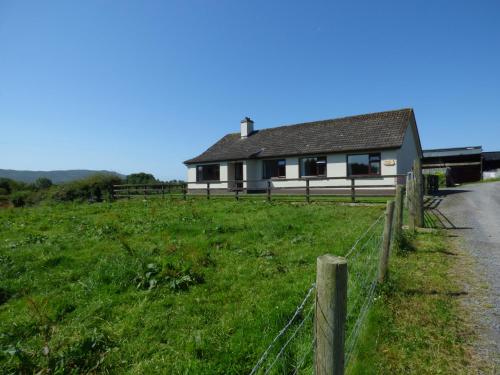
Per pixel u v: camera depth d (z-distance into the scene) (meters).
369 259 5.69
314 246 7.10
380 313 4.03
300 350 3.22
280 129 27.67
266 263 6.02
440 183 27.56
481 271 5.55
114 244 7.83
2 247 8.07
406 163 21.73
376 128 21.48
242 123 29.47
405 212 11.52
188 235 8.71
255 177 25.44
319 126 25.16
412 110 22.05
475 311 4.15
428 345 3.45
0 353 3.37
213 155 28.16
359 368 3.05
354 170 20.72
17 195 35.00
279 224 9.52
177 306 4.40
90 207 17.92
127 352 3.41
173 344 3.53
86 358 3.29
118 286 5.08
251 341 3.48
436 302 4.39
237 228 9.30
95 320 4.09
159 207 16.14
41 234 9.76
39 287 5.25
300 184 22.92
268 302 4.31
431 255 6.51
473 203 14.06
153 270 5.46
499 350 3.34
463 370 3.06
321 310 1.97
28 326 3.94
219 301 4.53
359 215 11.14
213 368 3.09
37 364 3.21
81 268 6.04
